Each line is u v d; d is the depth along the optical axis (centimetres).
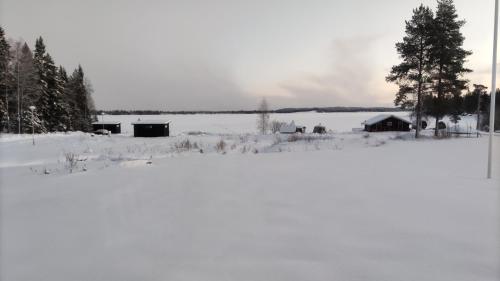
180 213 436
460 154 1209
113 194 557
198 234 354
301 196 525
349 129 6762
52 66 4609
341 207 455
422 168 843
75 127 5484
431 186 595
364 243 320
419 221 386
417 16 2977
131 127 8050
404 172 773
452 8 3094
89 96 7019
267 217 412
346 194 535
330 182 646
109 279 256
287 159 1085
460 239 327
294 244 320
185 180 680
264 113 6675
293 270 265
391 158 1096
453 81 3111
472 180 655
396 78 3091
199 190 580
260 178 700
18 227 388
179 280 251
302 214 423
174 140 3291
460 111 4147
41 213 448
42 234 363
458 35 3095
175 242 331
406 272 259
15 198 541
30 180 732
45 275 266
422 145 1723
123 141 3222
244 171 803
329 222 388
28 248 323
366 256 290
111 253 307
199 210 449
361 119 11638
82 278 259
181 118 13950
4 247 326
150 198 524
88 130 5797
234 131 6506
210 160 1063
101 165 1075
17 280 258
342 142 2450
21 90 3981
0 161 1622
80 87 6075
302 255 294
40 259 297
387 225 373
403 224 376
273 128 6569
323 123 9169
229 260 286
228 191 570
